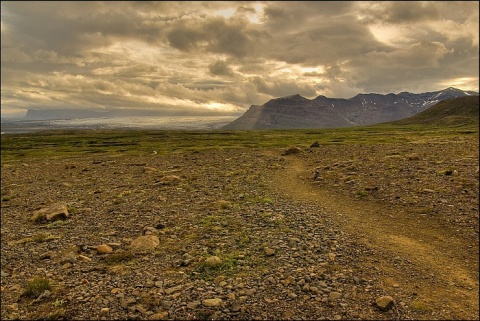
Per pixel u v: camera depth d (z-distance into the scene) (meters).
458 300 11.91
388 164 41.78
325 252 16.17
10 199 38.09
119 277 14.68
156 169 55.03
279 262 15.27
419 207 23.34
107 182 45.84
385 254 15.97
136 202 31.09
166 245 18.72
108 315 11.57
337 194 29.33
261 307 11.63
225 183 37.69
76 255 17.98
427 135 148.75
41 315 11.83
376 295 12.27
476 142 73.88
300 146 94.69
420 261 15.20
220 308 11.60
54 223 25.44
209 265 15.21
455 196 24.86
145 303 12.20
